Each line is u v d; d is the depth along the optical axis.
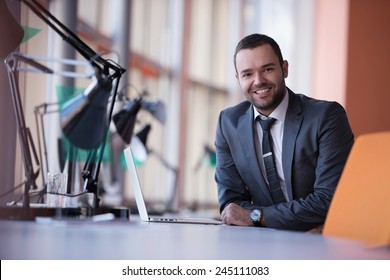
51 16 2.23
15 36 2.18
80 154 2.64
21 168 3.94
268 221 2.31
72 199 2.47
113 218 1.95
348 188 1.52
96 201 2.22
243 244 1.30
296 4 8.99
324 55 8.65
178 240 1.36
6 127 3.87
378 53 8.38
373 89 8.34
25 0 2.22
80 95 2.25
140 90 7.15
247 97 2.51
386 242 1.25
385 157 1.41
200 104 8.20
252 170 2.53
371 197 1.41
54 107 4.76
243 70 2.48
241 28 8.61
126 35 6.76
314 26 8.84
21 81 4.52
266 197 2.53
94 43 6.36
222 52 8.48
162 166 7.50
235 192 2.62
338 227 1.52
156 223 2.12
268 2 8.97
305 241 1.39
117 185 5.96
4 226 1.57
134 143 4.41
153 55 7.45
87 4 6.24
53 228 1.55
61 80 4.96
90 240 1.27
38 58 2.27
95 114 2.23
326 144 2.39
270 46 2.48
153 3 7.46
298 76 8.96
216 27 8.41
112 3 6.73
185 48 7.86
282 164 2.46
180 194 7.70
